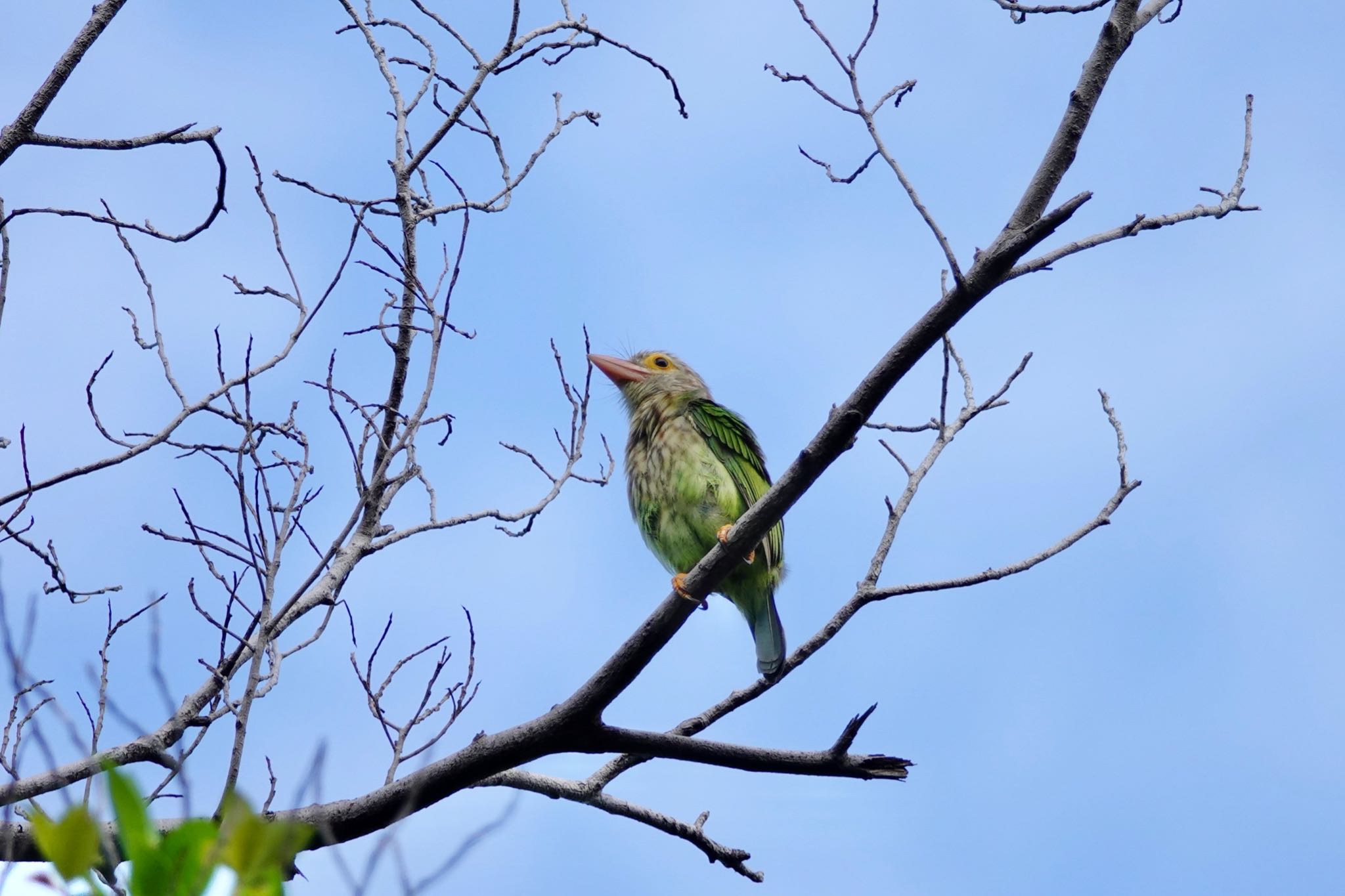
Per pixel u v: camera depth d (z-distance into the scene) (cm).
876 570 956
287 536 759
